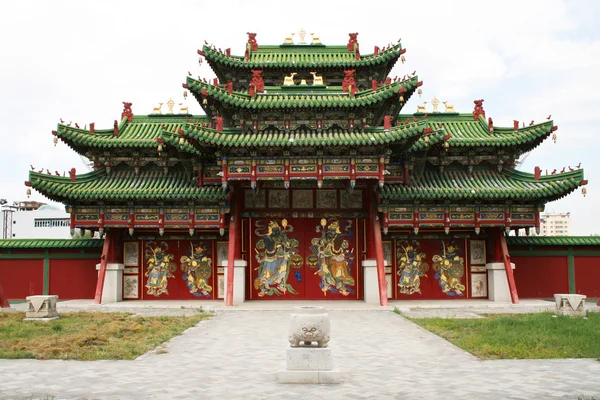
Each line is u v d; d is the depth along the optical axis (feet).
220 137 112.88
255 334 81.92
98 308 114.73
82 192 120.88
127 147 127.95
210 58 138.51
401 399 47.37
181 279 131.34
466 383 52.70
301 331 54.90
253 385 52.31
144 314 104.94
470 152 127.44
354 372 57.77
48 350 67.05
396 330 84.89
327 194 130.11
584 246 134.10
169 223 124.57
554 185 118.73
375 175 114.62
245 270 127.03
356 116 119.14
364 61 139.23
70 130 124.16
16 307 120.88
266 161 115.96
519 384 52.16
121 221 124.16
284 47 149.28
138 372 57.62
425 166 130.52
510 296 124.16
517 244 132.77
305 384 52.75
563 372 57.00
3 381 53.72
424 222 122.83
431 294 130.00
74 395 48.78
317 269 128.36
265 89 125.90
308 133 118.93
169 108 140.87
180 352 68.49
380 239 121.08
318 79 126.93
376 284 123.13
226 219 128.67
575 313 96.43
